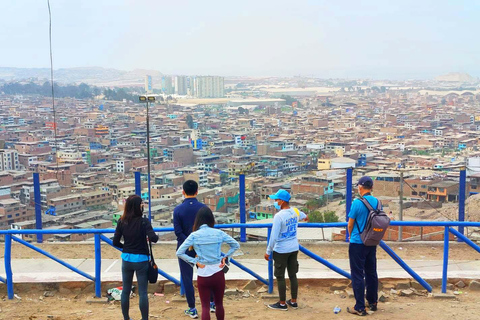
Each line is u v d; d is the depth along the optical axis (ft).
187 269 24.38
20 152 499.10
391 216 41.78
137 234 22.71
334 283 28.37
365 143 543.80
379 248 36.17
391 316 23.94
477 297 26.73
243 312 24.71
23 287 28.02
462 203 37.70
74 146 553.23
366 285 24.71
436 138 577.43
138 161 436.76
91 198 218.38
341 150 457.27
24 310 25.53
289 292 27.53
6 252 26.99
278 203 24.84
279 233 24.34
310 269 30.99
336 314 24.29
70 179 293.43
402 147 507.71
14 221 208.64
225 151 517.14
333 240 37.81
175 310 25.43
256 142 539.29
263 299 26.58
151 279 23.32
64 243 38.91
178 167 438.81
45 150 515.50
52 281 28.17
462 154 458.09
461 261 32.60
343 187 89.25
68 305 26.37
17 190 272.72
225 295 27.20
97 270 27.07
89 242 39.19
